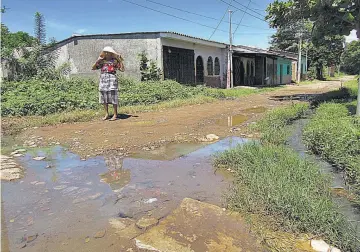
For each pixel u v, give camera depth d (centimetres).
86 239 249
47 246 240
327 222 261
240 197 313
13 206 308
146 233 256
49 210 299
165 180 379
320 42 1148
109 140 584
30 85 1204
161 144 554
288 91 1917
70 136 627
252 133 647
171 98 1288
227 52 2164
